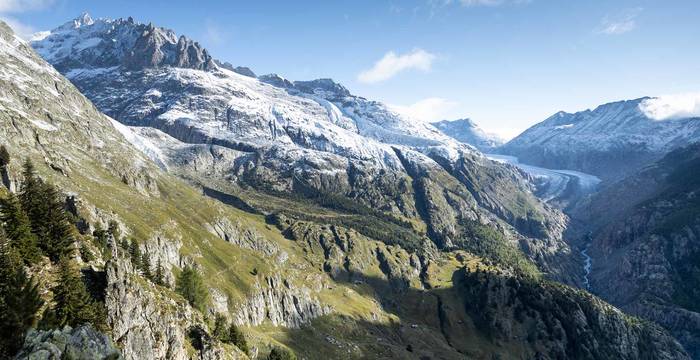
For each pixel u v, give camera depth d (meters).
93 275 87.62
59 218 89.44
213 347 100.56
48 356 59.56
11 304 63.81
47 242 85.19
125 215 199.62
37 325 66.88
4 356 59.94
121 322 83.12
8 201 84.12
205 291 137.88
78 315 74.50
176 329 94.06
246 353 124.88
